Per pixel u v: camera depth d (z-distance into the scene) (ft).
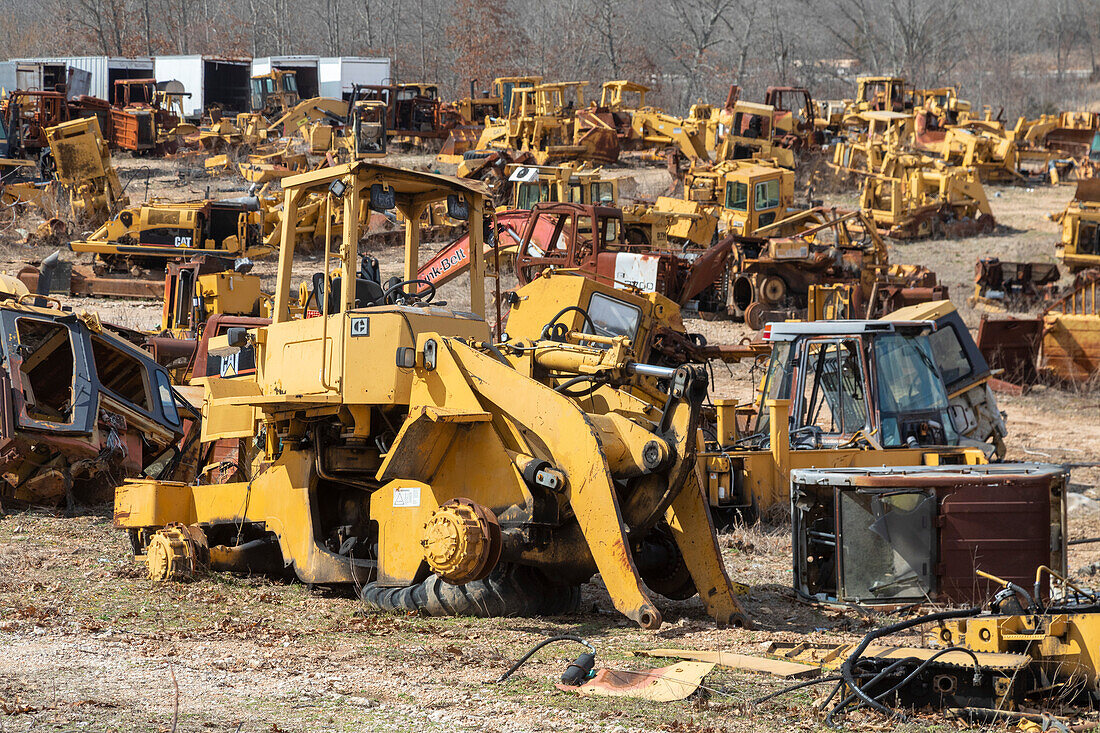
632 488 106.93
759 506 158.81
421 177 117.39
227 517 125.18
